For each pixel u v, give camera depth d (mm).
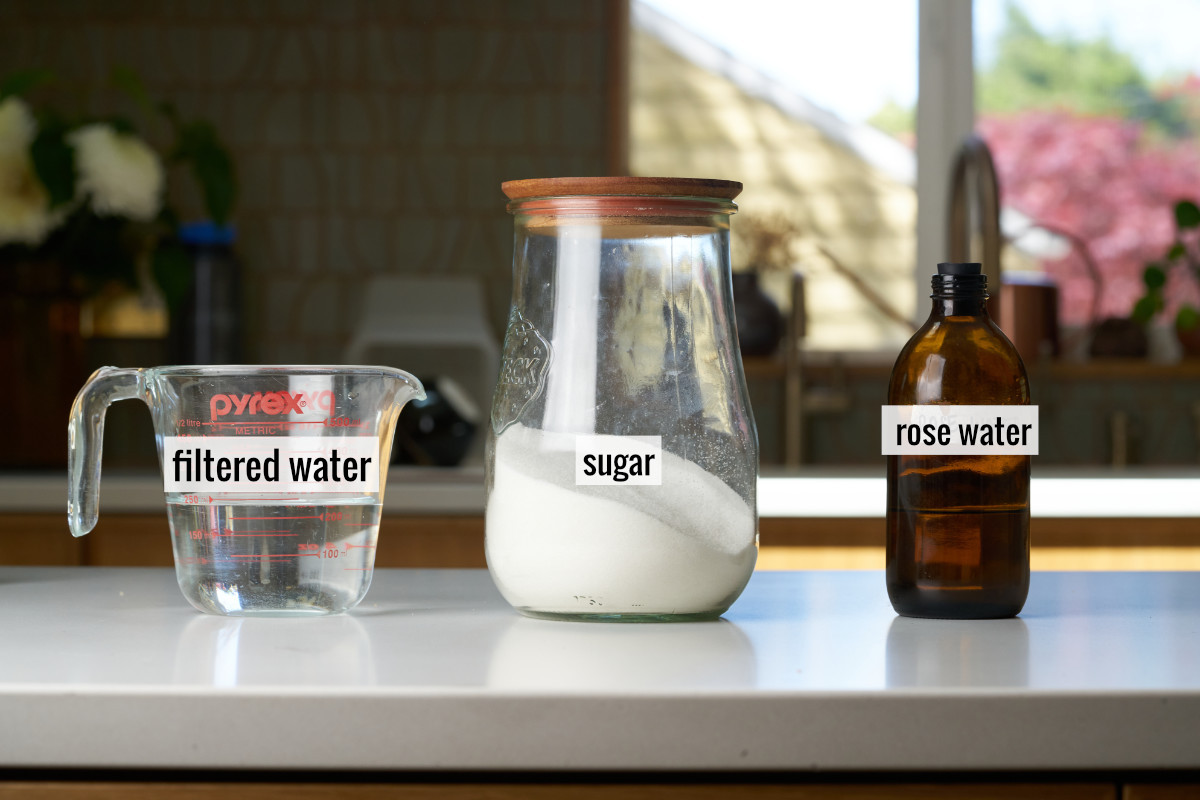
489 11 3580
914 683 940
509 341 1121
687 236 1105
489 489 1120
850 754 926
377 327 3471
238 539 1097
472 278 3586
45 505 2479
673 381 1096
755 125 3764
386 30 3574
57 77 3537
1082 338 3629
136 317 3441
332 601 1108
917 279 3785
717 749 924
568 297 1100
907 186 3793
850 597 1208
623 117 3623
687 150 3760
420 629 1070
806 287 3746
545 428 1094
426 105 3586
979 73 3846
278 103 3570
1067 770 947
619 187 1088
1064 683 940
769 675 955
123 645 1020
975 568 1115
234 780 942
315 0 3564
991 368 1127
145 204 2900
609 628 1079
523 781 943
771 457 3564
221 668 967
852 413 3627
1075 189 3859
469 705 924
